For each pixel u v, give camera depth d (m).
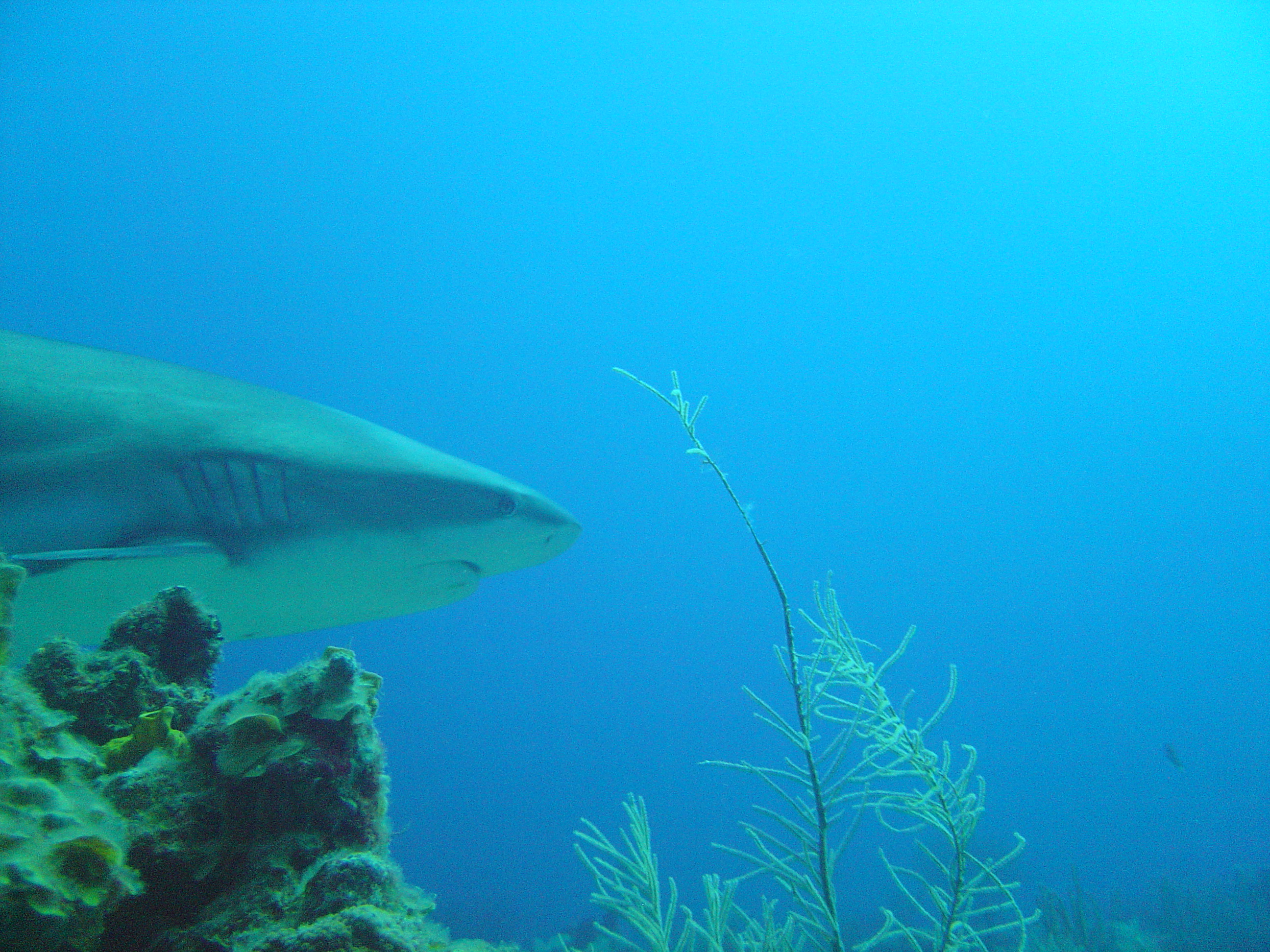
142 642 2.07
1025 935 2.50
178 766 1.59
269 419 3.20
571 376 119.81
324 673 1.74
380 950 1.27
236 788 1.55
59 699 1.83
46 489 2.58
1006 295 116.31
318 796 1.59
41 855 1.15
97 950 1.30
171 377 3.07
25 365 2.74
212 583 2.99
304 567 3.20
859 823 2.73
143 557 2.69
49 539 2.60
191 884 1.44
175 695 2.00
